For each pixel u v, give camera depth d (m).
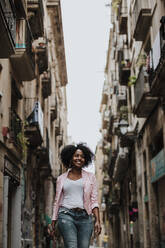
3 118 13.61
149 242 19.97
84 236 5.21
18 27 14.85
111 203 37.25
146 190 20.27
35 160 22.02
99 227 5.28
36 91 21.72
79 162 5.39
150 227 18.42
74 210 5.21
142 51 19.38
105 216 57.75
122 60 25.22
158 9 15.64
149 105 16.77
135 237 24.92
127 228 29.58
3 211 13.11
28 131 17.94
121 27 25.14
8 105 14.26
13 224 15.96
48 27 32.84
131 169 26.12
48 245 28.91
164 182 16.62
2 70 13.73
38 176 23.95
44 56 21.45
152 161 17.70
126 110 25.50
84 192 5.28
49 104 30.19
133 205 23.31
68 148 5.55
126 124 24.80
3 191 13.25
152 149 18.98
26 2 16.80
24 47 14.75
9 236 15.81
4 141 13.52
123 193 31.81
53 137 32.44
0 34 10.17
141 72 16.56
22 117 17.44
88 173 5.45
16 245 15.78
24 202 17.86
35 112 18.19
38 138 18.69
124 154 25.94
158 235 18.16
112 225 44.81
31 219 20.39
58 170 34.53
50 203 29.58
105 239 55.12
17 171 15.95
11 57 14.84
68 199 5.27
